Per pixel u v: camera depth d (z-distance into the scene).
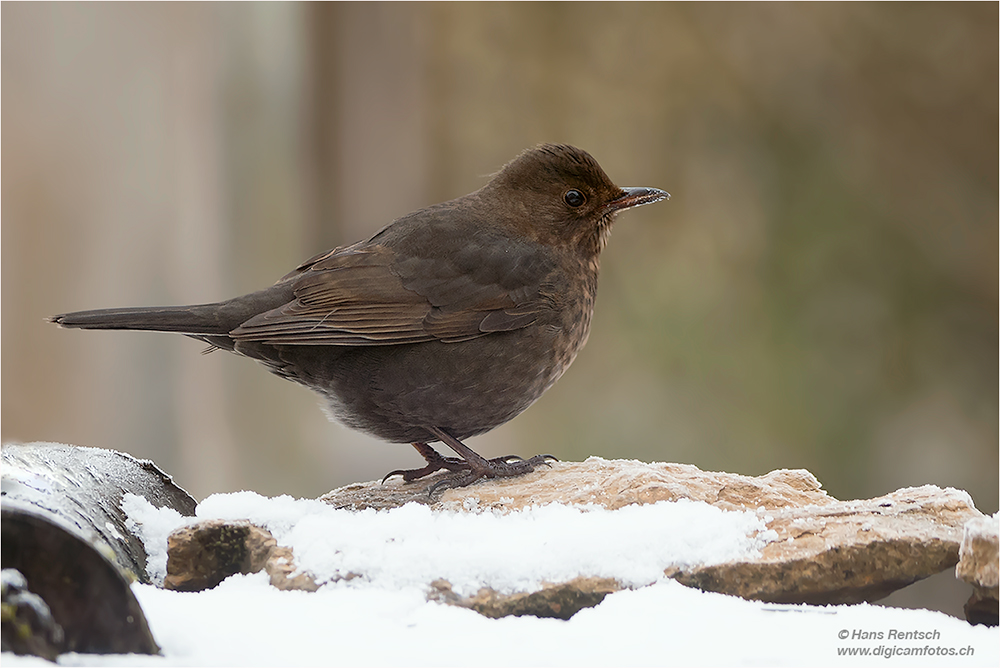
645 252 17.77
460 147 18.89
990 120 16.88
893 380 16.33
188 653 4.09
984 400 16.17
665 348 16.97
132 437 15.04
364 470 17.27
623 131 18.62
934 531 5.12
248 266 15.87
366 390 7.50
